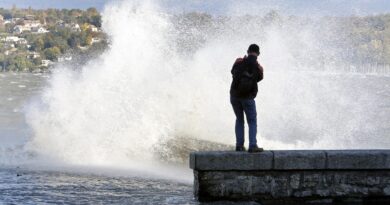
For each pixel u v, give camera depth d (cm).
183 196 2652
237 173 2438
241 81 2473
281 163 2436
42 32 18512
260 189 2447
